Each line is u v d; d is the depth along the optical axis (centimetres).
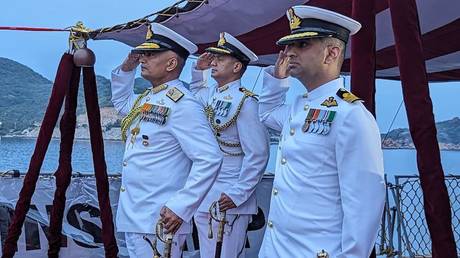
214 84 419
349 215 200
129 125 315
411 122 216
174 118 296
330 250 206
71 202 429
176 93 302
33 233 418
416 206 458
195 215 380
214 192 378
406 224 460
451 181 459
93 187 437
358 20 243
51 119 366
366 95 240
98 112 379
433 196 210
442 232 208
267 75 318
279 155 236
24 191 366
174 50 309
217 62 389
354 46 243
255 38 487
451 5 422
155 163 298
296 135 224
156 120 299
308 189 214
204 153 287
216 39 479
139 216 299
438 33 487
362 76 241
